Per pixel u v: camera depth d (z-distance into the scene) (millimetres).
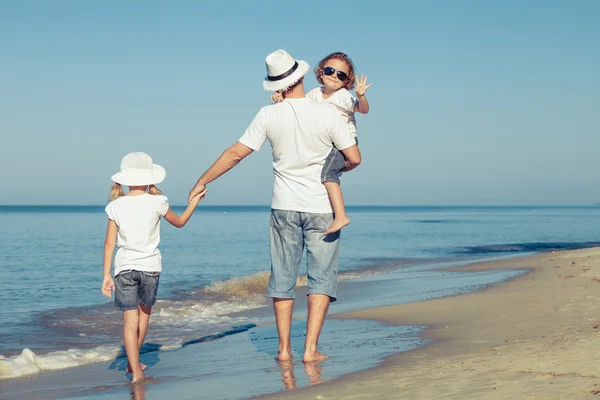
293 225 4809
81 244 33344
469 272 15938
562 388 3266
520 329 5930
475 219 107438
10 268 19594
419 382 3740
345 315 8523
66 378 5227
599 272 11523
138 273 4781
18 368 5535
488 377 3703
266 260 23594
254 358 5543
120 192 4863
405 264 21250
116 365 5824
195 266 21109
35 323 8859
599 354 4109
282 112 4664
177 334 7695
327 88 5062
